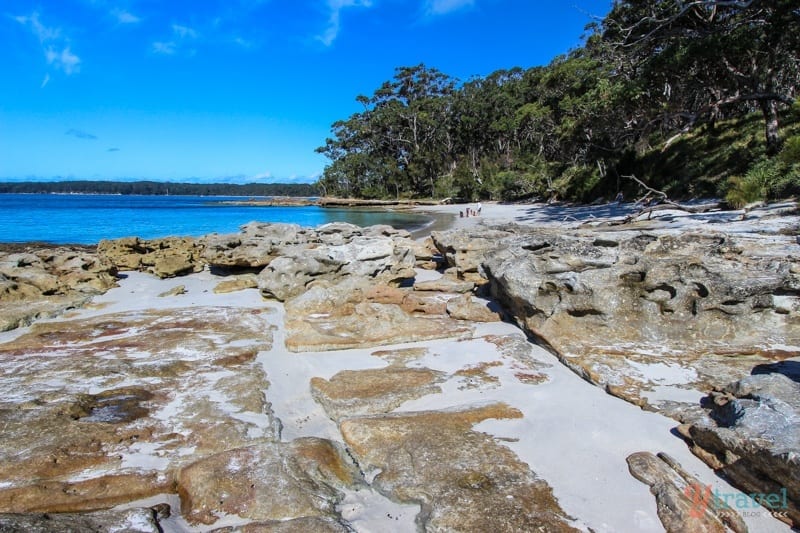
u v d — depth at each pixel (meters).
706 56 23.91
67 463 4.27
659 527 3.52
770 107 24.52
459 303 9.08
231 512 3.65
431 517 3.60
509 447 4.51
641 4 27.81
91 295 11.47
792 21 21.97
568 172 52.56
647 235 8.77
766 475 3.72
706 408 5.01
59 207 80.06
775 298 6.66
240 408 5.36
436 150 89.19
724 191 24.45
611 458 4.36
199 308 10.05
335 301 9.41
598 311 7.02
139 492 3.94
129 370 6.39
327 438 4.87
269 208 77.94
